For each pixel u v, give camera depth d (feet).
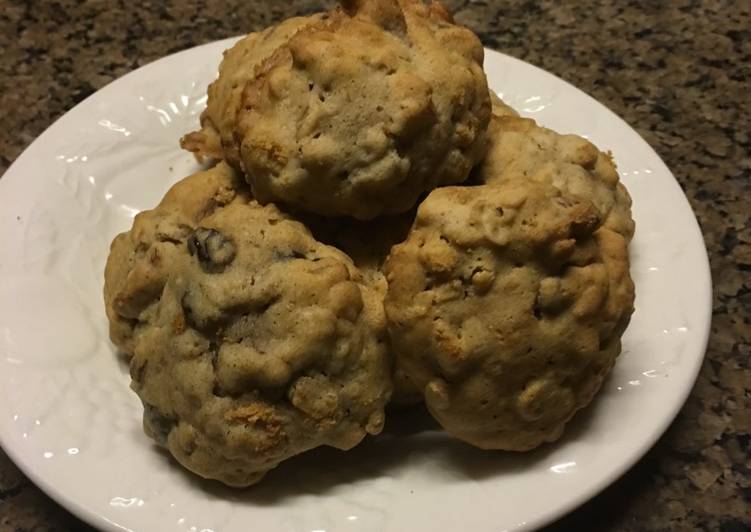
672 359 0.75
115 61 1.19
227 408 0.64
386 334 0.67
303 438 0.65
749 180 1.04
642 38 1.25
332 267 0.66
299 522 0.65
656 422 0.70
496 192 0.66
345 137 0.68
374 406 0.67
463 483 0.67
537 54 1.23
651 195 0.88
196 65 1.02
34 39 1.22
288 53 0.73
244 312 0.65
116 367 0.77
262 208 0.72
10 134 1.09
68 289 0.82
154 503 0.66
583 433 0.70
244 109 0.72
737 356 0.86
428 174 0.71
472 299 0.64
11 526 0.72
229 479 0.66
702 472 0.77
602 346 0.68
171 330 0.67
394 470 0.69
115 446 0.69
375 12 0.72
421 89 0.68
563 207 0.66
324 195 0.70
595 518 0.73
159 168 0.95
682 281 0.80
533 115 0.98
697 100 1.15
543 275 0.65
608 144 0.94
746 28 1.26
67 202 0.89
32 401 0.71
